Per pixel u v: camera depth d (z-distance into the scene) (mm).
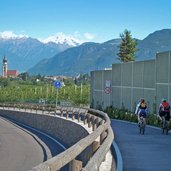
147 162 14367
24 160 22594
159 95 34969
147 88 37719
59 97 89375
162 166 13578
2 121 54000
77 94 84688
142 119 25562
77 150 7941
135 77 40625
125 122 37594
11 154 24922
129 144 19812
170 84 32750
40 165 5520
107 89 43594
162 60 34375
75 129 29250
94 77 53625
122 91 44156
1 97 104688
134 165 13703
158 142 20781
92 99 54375
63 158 6691
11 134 37250
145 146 19047
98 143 12359
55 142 31547
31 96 99375
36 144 30016
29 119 49344
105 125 14227
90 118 25688
